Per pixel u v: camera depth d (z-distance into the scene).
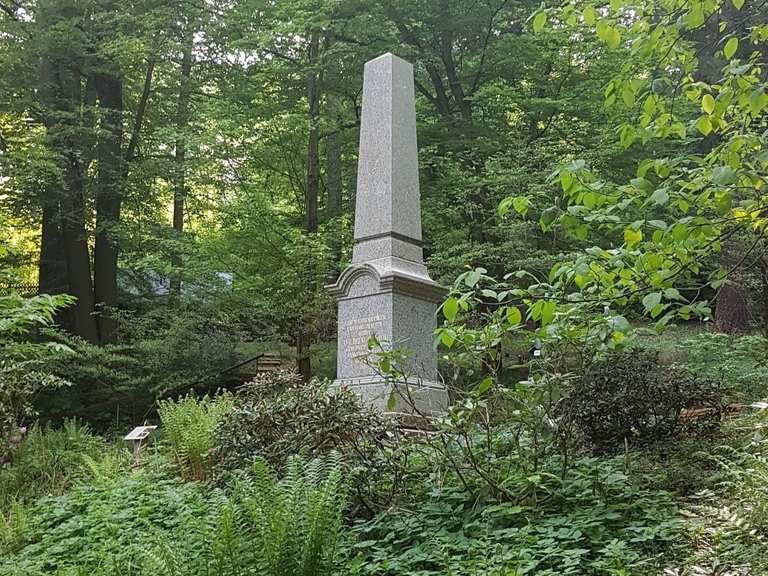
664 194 4.46
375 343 6.28
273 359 20.41
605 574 4.69
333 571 4.63
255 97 20.53
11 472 9.74
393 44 19.00
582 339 5.57
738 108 5.21
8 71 19.00
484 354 6.03
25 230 22.34
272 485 4.68
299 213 22.88
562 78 19.91
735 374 12.03
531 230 16.81
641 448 7.84
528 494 5.90
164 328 19.78
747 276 15.23
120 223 20.25
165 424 10.33
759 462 5.57
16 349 11.49
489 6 20.02
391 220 11.05
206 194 23.03
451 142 19.31
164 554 4.31
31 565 5.86
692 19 4.95
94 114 19.44
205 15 20.47
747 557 4.69
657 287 4.73
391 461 6.38
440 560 4.80
